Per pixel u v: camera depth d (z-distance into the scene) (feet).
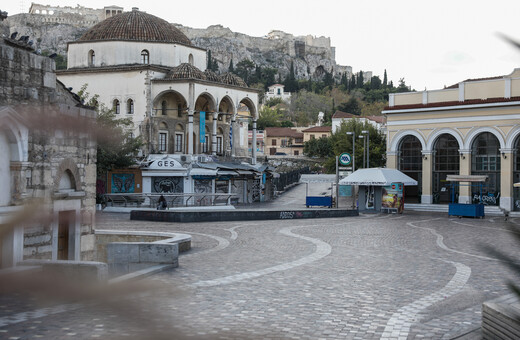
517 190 157.69
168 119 208.03
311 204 181.88
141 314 31.94
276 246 80.02
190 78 198.18
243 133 323.37
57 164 60.75
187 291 46.70
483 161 163.32
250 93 232.12
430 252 74.54
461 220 135.03
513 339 28.76
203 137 200.64
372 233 100.22
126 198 161.38
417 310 41.39
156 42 209.77
